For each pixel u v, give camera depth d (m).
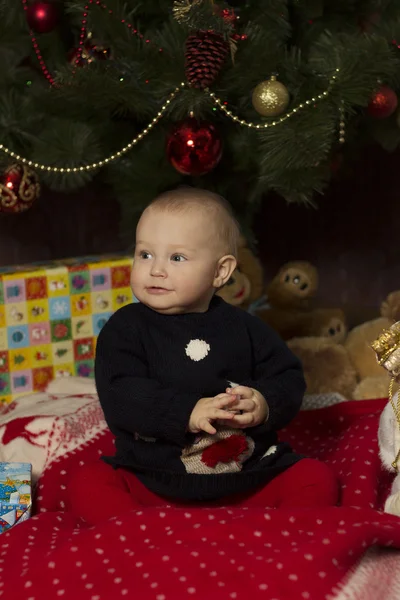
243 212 2.10
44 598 1.07
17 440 1.57
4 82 1.93
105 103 1.81
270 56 1.71
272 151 1.70
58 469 1.53
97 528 1.18
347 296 2.75
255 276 2.15
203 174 1.96
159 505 1.35
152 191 2.02
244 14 1.84
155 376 1.34
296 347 2.08
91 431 1.63
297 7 1.92
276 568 1.07
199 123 1.73
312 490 1.32
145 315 1.38
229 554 1.10
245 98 1.79
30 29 1.87
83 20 1.80
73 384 1.87
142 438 1.35
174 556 1.10
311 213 2.78
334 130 1.73
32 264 1.97
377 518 1.19
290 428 1.79
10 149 1.82
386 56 1.67
